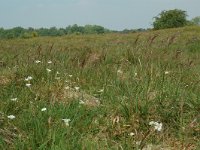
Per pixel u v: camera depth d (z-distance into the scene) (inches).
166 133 231.1
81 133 225.9
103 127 236.4
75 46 880.3
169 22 2549.2
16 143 198.7
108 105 266.7
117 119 237.9
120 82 311.3
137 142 207.9
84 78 347.9
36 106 250.4
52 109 242.1
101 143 209.8
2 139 203.5
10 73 347.9
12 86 305.3
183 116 248.7
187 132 228.5
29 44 1126.4
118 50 559.8
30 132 213.9
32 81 324.2
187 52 676.7
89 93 314.2
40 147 190.7
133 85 298.8
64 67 374.9
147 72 334.0
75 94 296.5
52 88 299.0
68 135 207.5
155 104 260.5
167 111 251.8
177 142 217.8
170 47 693.9
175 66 414.0
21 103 268.2
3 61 459.2
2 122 232.4
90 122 238.4
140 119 243.4
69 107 250.2
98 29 4109.3
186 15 2571.4
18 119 239.5
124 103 257.6
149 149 211.0
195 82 316.8
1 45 1010.1
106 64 424.8
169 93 273.7
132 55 465.1
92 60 420.5
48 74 330.0
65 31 4227.4
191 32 1364.4
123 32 1920.5
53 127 215.0
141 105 253.1
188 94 275.9
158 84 296.2
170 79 313.7
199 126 234.8
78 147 192.7
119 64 425.1
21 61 403.5
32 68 351.6
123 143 209.6
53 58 429.7
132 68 368.5
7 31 3919.8
